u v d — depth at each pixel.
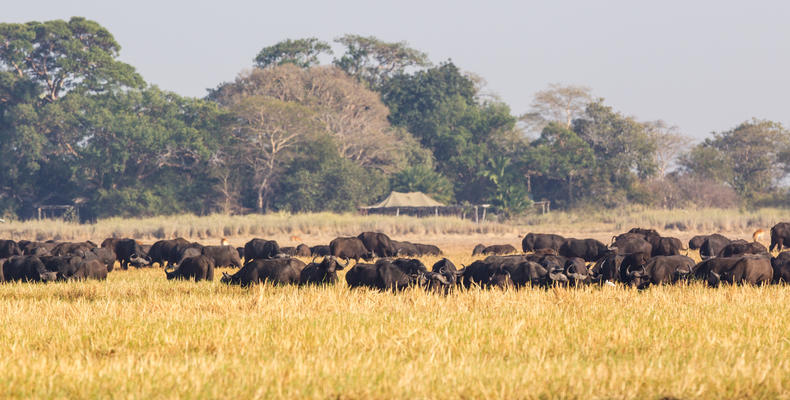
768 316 51.16
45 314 55.84
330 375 34.81
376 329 45.56
